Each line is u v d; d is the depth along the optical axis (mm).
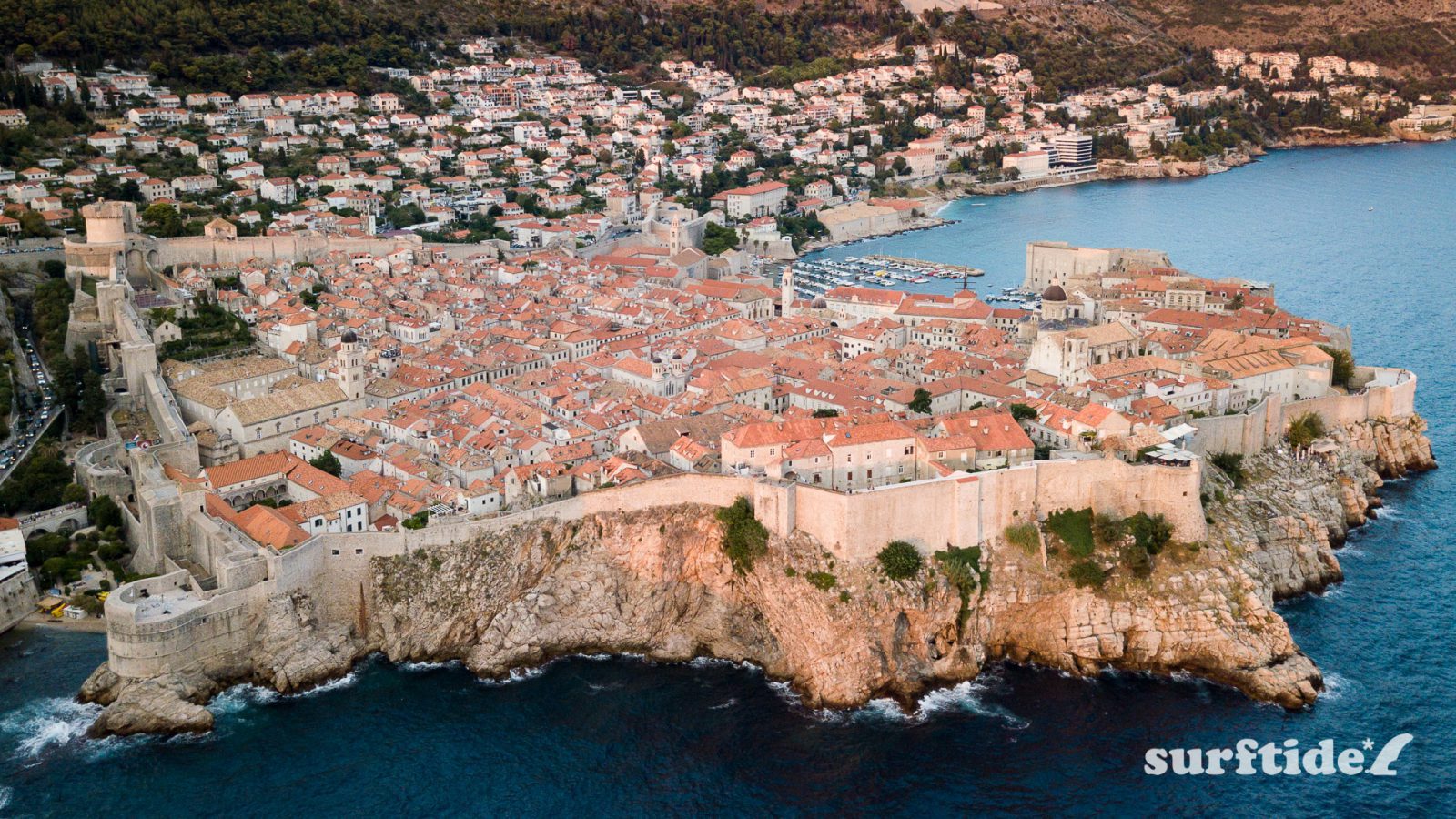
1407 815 195500
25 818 199000
